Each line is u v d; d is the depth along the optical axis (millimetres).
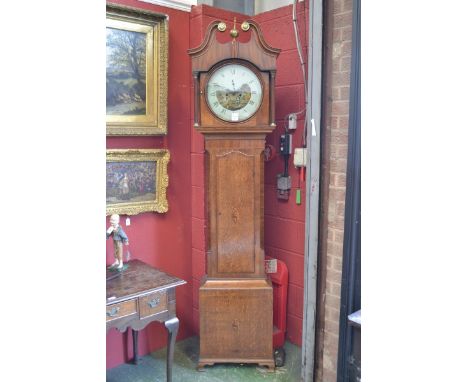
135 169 2105
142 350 2273
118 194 2061
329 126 1801
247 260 2088
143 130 2088
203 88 1935
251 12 2473
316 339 1962
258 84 1933
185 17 2229
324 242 1883
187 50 2043
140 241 2189
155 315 1794
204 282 2094
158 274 1911
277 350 2305
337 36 1726
